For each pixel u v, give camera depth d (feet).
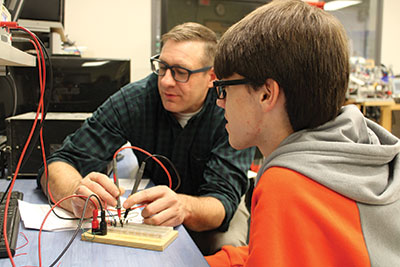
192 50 4.23
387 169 2.06
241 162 4.21
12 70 5.89
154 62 4.96
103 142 4.49
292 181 1.86
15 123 4.68
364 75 13.32
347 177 1.87
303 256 1.70
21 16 6.72
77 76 6.67
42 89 2.88
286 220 1.77
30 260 2.30
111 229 2.74
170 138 4.77
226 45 2.29
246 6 13.73
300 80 2.08
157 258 2.38
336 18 2.25
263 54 2.10
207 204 3.48
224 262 2.89
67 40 9.69
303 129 2.19
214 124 4.63
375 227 1.83
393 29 15.34
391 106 11.71
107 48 12.07
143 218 2.99
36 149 4.77
